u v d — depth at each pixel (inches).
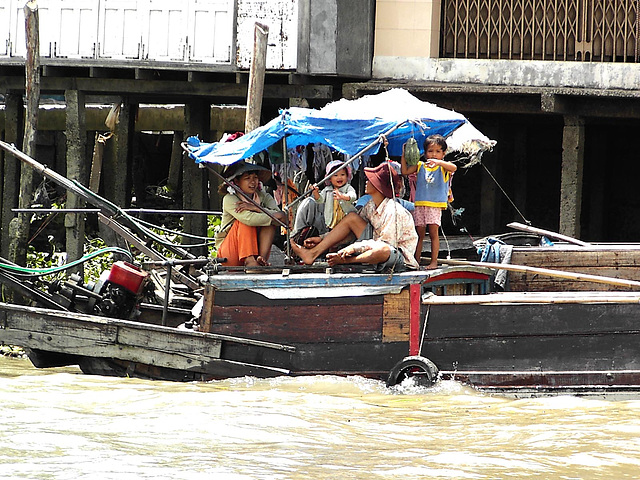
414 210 856.3
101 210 960.9
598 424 677.3
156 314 970.7
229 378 815.7
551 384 765.9
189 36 1296.8
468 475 561.6
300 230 853.8
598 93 1206.9
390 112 820.6
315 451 611.2
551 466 581.0
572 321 765.3
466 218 1577.3
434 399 754.2
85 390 780.6
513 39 1307.8
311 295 801.6
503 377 770.2
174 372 831.7
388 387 781.3
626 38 1268.5
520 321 770.8
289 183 885.2
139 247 966.4
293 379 801.6
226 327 820.0
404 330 786.2
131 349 835.4
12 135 1400.1
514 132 1552.7
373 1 1320.1
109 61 1306.6
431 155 850.8
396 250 795.4
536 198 1595.7
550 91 1218.6
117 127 1537.9
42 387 791.1
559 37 1299.2
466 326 778.2
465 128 934.4
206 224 1471.5
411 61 1318.9
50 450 603.2
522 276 948.6
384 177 810.8
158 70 1327.5
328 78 1322.6
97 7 1307.8
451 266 834.2
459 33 1327.5
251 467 573.6
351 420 690.2
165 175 1813.5
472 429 668.1
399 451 613.3
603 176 1546.5
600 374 760.3
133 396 759.1
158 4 1299.2
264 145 816.3
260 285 810.8
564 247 959.0
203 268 858.1
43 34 1318.9
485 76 1299.2
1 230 1450.5
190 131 1497.3
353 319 795.4
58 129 1635.1
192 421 677.9
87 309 927.0
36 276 957.2
